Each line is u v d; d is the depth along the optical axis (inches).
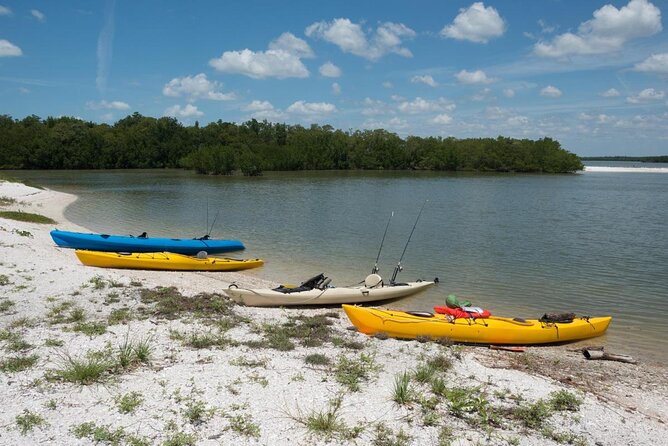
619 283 627.5
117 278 536.4
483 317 439.8
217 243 797.9
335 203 1521.9
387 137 4153.5
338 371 326.6
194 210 1300.4
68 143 3425.2
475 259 761.6
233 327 409.1
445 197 1793.8
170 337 371.6
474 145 4062.5
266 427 251.8
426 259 759.1
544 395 309.9
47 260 594.2
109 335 366.0
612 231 1045.2
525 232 1024.9
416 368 342.0
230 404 271.7
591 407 297.4
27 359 309.7
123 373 302.5
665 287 609.9
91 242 742.5
